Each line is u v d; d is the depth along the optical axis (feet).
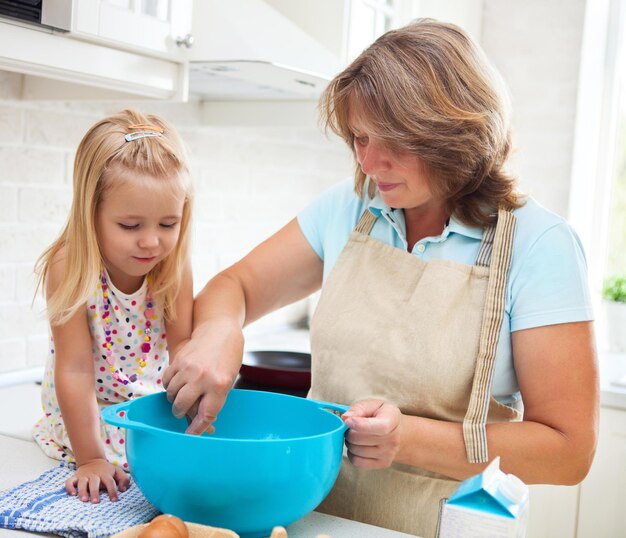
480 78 3.45
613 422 6.68
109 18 4.46
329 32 6.20
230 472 2.86
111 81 4.67
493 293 3.53
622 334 8.38
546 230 3.54
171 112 6.97
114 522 3.12
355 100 3.49
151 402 3.45
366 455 3.21
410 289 3.77
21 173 5.72
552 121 8.80
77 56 4.42
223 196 7.72
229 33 5.17
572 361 3.38
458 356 3.57
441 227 3.85
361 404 3.31
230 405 3.73
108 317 4.18
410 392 3.65
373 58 3.48
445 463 3.40
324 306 3.95
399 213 3.92
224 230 7.79
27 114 5.70
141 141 3.89
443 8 7.96
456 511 2.66
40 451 4.11
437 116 3.35
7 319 5.76
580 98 8.61
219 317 3.88
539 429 3.39
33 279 5.91
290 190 8.67
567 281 3.44
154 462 2.94
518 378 3.57
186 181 4.04
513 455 3.36
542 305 3.43
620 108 9.08
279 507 2.95
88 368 3.90
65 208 6.11
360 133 3.54
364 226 4.04
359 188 4.07
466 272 3.65
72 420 3.77
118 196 3.80
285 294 4.46
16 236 5.75
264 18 5.59
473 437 3.35
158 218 3.91
